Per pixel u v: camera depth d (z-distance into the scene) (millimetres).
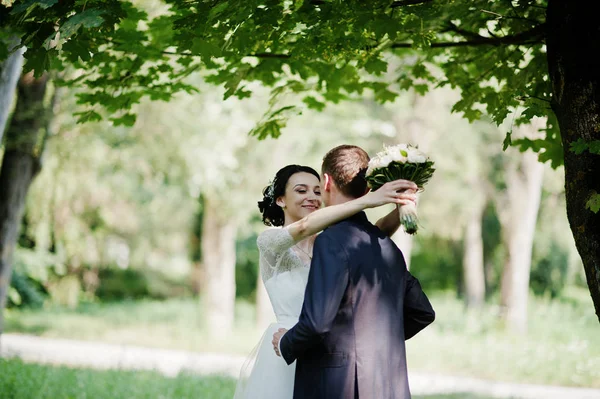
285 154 16312
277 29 4113
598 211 3172
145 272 27797
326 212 3178
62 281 21141
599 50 3279
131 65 5051
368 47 4496
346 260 3018
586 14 3322
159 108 14172
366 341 3010
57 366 10078
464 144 17078
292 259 3713
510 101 3879
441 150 17234
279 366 3732
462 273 29188
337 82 5141
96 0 3502
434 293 30141
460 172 17688
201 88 13719
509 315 18203
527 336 17547
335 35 3926
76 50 3564
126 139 14359
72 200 16188
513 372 12367
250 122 14891
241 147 15945
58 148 12461
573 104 3301
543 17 4406
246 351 14883
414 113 16250
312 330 2902
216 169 15148
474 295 23625
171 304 25812
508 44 4320
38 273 18594
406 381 3084
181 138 14586
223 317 19203
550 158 4883
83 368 10156
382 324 3053
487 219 25500
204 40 3912
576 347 14547
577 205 3242
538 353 13883
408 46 4734
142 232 22938
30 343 14109
